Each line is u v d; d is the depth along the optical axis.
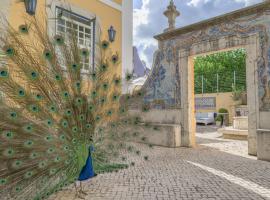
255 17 7.23
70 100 3.78
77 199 3.87
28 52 3.55
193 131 9.09
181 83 9.12
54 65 3.71
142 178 5.00
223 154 7.56
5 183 3.24
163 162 6.48
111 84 4.51
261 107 7.06
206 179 4.92
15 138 3.30
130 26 10.89
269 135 6.47
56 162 3.50
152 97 9.97
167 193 4.13
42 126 3.48
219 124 18.31
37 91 3.58
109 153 4.38
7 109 3.32
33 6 5.89
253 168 5.76
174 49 9.38
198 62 24.78
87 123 3.89
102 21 9.53
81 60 4.09
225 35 7.90
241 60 23.59
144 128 5.36
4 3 6.43
